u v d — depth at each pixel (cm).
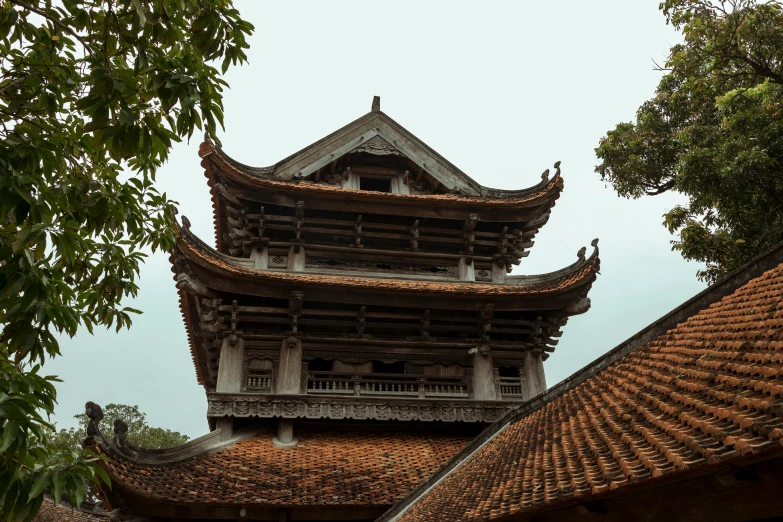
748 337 855
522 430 1374
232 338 1927
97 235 761
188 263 1836
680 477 605
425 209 2198
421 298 2027
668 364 1000
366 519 1587
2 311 719
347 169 2319
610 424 923
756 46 2003
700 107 2400
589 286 2091
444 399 1988
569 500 740
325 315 2009
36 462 588
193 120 746
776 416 559
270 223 2120
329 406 1886
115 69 742
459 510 1055
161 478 1508
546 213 2314
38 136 679
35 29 762
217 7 787
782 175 2005
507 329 2138
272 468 1686
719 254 2188
